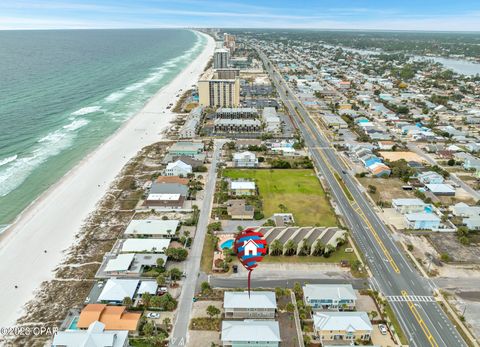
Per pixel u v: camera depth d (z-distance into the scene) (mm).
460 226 135250
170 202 146875
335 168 188750
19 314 94625
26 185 163875
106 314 90312
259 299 94562
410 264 116000
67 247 122812
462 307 98250
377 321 93062
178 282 106438
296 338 87875
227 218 140250
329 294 97438
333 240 122750
